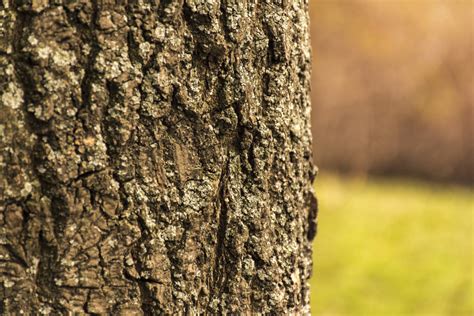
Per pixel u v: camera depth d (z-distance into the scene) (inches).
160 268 70.5
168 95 70.1
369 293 232.5
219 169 71.5
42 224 68.8
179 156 70.7
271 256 73.3
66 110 68.6
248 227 72.6
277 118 73.2
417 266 253.3
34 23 68.2
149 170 70.1
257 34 72.4
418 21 549.3
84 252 69.3
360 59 560.7
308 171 76.7
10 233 68.6
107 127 69.2
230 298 72.5
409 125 553.6
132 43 69.4
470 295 228.2
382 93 556.7
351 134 562.3
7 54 68.2
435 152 549.0
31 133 68.5
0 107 68.2
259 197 72.7
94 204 69.3
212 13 70.6
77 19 68.6
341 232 299.4
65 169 68.7
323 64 567.8
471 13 542.0
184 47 70.3
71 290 69.3
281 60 73.3
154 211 70.3
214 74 71.1
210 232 71.8
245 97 71.7
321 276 246.4
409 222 316.5
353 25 560.7
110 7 68.9
